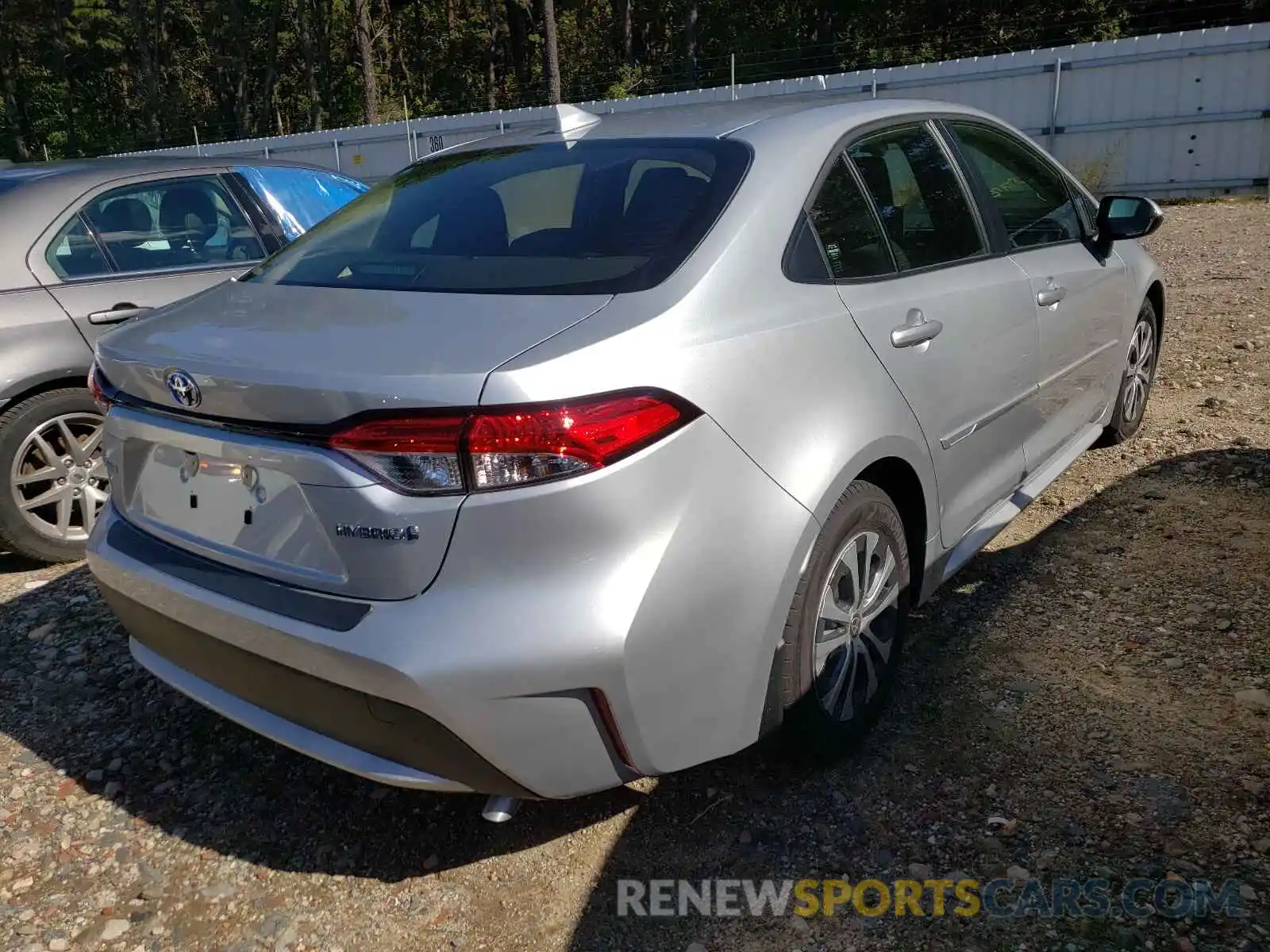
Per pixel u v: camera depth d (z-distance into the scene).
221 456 2.25
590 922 2.32
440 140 20.62
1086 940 2.15
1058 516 4.21
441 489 1.95
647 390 2.06
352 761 2.21
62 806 2.83
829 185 2.74
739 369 2.24
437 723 2.00
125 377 2.43
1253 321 7.10
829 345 2.49
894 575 2.84
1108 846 2.40
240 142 23.19
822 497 2.38
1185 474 4.50
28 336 4.20
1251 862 2.32
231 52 52.12
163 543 2.49
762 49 34.75
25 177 4.63
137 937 2.36
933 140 3.27
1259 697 2.90
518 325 2.13
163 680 2.63
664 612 2.09
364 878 2.52
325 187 5.57
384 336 2.16
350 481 2.00
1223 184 15.46
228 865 2.59
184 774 2.96
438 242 2.73
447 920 2.36
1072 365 3.88
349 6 44.47
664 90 30.14
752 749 2.81
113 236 4.62
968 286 3.10
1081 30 29.08
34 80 52.16
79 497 4.42
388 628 2.00
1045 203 3.88
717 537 2.17
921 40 31.62
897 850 2.46
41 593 4.17
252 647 2.21
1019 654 3.23
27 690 3.43
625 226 2.52
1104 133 16.03
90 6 50.75
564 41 45.62
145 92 47.94
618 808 2.68
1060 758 2.73
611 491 2.00
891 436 2.64
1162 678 3.04
